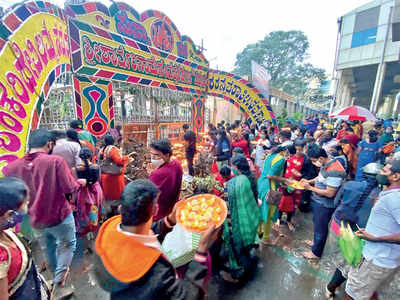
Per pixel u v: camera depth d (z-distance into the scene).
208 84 10.40
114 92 6.91
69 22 4.74
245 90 11.64
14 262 1.15
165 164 2.51
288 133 4.54
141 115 8.13
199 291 1.02
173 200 2.56
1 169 2.21
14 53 2.54
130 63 6.46
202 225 1.41
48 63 3.53
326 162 3.00
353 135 6.28
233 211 2.55
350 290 2.01
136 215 0.93
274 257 3.15
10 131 2.40
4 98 2.33
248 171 2.74
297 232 3.85
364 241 1.94
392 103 26.20
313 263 3.02
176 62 8.34
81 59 5.11
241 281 2.68
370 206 2.03
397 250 1.70
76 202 3.06
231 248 2.62
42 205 2.07
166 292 0.87
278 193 3.08
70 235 2.37
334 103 22.02
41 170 2.03
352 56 19.55
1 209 1.08
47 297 1.48
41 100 3.16
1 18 2.41
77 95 5.20
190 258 1.56
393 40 16.70
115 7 5.87
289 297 2.46
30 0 3.14
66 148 2.95
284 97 22.14
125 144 6.05
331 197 2.70
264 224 3.45
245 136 6.26
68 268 2.59
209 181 3.28
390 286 2.61
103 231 1.02
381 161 5.54
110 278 0.85
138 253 0.88
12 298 1.16
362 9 18.36
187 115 10.08
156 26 7.30
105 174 3.70
